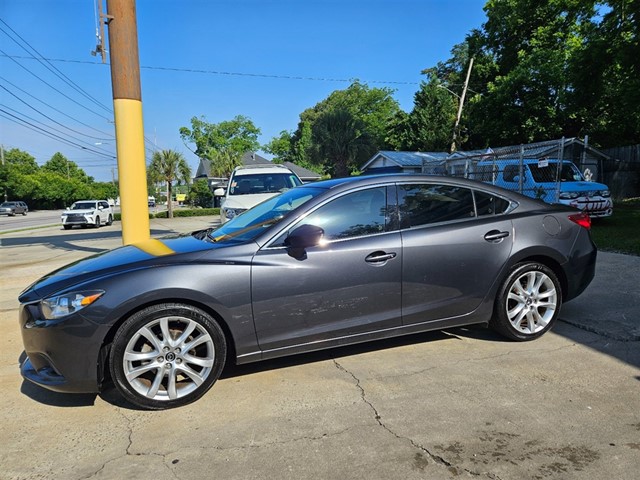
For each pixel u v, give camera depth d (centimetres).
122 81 645
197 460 250
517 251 394
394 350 399
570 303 514
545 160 1284
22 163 8600
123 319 298
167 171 3312
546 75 2262
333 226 353
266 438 269
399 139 3878
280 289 326
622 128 2266
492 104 2503
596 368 351
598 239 966
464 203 396
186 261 316
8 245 1487
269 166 1048
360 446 258
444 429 272
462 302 381
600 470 231
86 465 248
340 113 3048
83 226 2591
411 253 360
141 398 301
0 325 515
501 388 323
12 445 270
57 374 299
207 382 316
